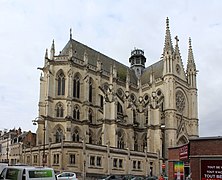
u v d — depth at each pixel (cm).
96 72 9319
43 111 8544
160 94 10631
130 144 9056
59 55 8719
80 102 8606
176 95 10600
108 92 8694
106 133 8350
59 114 8231
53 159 6900
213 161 3344
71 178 4859
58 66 8488
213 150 3362
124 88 10400
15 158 11269
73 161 6750
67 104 8106
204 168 3384
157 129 9481
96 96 9169
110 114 8550
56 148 6888
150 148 9331
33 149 7788
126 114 9419
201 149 3434
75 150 6800
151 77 10756
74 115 8400
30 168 2934
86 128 8275
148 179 6097
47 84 8262
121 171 7719
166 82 10419
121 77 10869
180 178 4516
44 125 7794
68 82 8294
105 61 10712
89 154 7000
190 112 11162
